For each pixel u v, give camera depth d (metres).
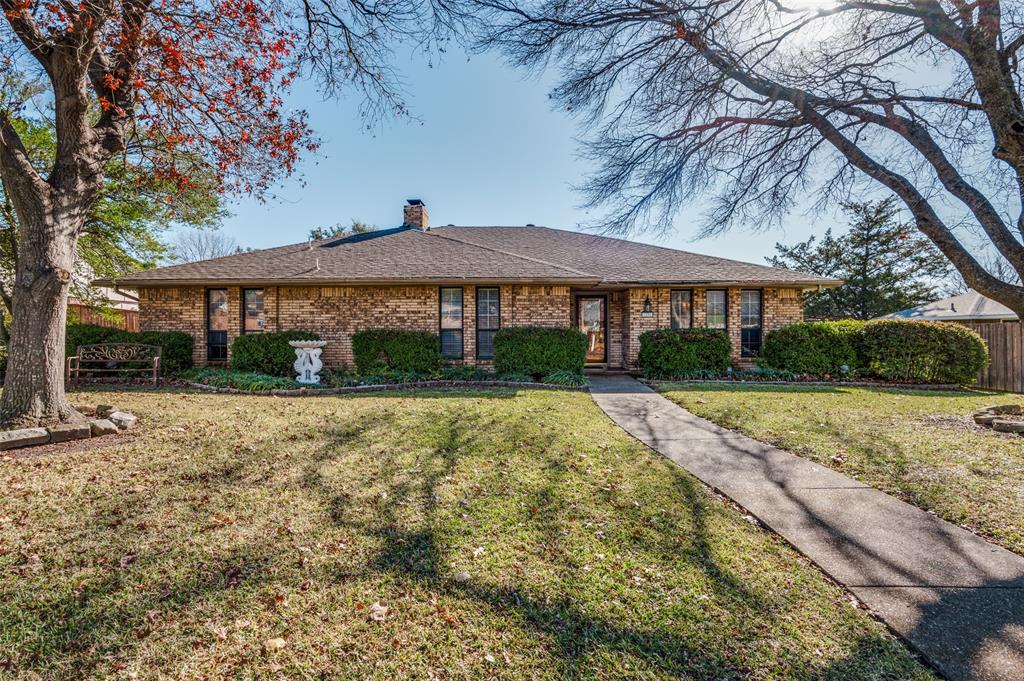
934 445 5.23
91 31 5.24
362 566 2.72
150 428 5.91
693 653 2.06
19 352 5.51
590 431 6.01
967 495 3.78
